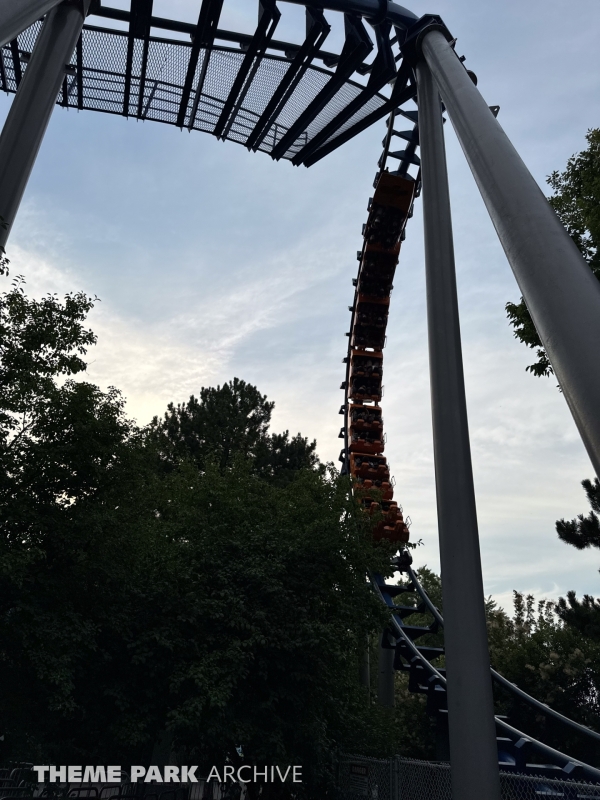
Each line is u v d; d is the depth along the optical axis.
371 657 32.56
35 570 10.52
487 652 9.70
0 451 10.07
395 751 19.48
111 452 11.20
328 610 15.92
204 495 16.80
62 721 12.35
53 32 13.80
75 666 11.62
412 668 25.66
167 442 36.78
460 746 9.12
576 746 29.83
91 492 11.16
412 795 11.92
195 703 11.77
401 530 30.27
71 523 10.52
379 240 34.84
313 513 17.44
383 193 32.69
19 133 12.59
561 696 31.22
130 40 19.81
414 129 30.34
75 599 11.38
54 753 11.98
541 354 16.00
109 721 12.59
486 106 10.78
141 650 12.43
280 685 14.16
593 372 5.54
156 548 14.12
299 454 40.72
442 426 11.32
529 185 8.15
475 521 10.59
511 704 32.25
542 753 17.27
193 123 23.36
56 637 10.00
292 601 14.69
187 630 13.44
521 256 7.20
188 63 20.27
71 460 10.77
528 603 40.66
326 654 14.56
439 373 11.82
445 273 12.78
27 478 10.45
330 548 15.77
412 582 30.20
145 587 13.46
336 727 16.38
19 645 10.38
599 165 14.83
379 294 36.59
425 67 15.52
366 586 16.55
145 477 12.41
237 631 13.73
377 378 36.25
